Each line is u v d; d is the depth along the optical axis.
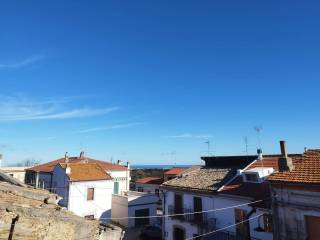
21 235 5.07
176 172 54.97
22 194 6.06
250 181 24.78
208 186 26.97
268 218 20.83
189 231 27.38
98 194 40.72
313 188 15.83
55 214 5.70
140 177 75.31
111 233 6.85
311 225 16.16
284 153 19.27
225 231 24.08
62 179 40.34
